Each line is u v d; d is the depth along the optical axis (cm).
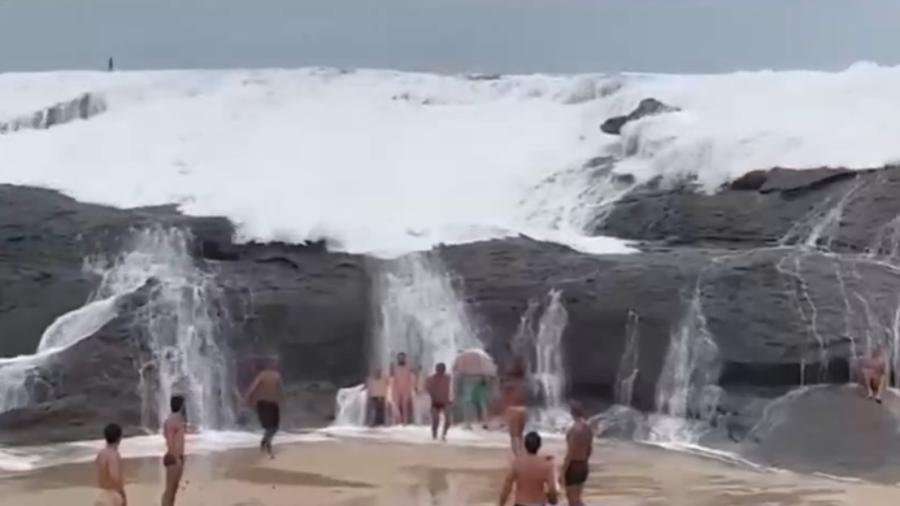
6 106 4241
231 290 2878
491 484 2055
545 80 4388
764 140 3516
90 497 1962
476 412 2780
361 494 1962
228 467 2231
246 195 3541
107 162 3856
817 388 2577
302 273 2992
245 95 4366
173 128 4134
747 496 1973
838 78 3972
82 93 4297
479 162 3922
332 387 2881
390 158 3981
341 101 4372
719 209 3334
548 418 2761
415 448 2466
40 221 3114
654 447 2520
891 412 2438
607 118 4069
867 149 3406
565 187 3694
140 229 3075
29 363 2619
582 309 2808
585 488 2039
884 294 2689
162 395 2705
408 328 2938
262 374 2403
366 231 3206
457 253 3048
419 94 4400
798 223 3191
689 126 3712
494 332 2884
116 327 2747
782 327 2638
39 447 2475
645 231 3406
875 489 2044
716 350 2655
